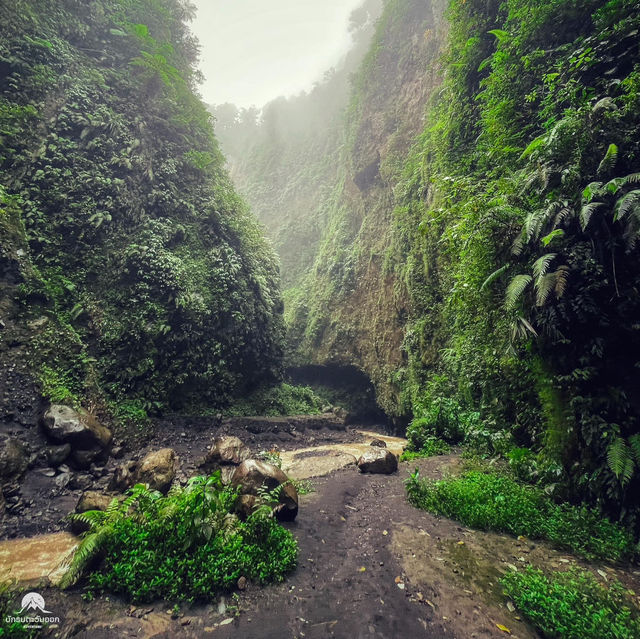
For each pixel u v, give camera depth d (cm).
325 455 1057
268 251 2177
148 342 1187
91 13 1525
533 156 591
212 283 1493
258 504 459
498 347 718
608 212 461
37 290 935
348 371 2677
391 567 392
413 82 2503
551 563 382
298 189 4431
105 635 284
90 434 755
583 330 502
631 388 455
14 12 1206
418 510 553
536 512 472
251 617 313
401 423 2016
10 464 610
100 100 1409
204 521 379
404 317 1928
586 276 482
